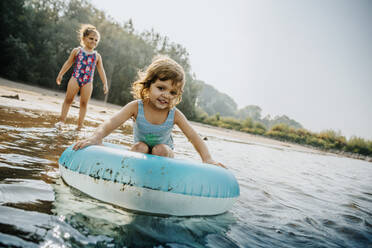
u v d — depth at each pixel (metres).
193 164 1.69
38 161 2.00
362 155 24.05
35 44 21.64
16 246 0.95
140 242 1.15
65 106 4.15
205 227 1.45
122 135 4.42
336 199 2.72
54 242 1.02
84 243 1.06
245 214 1.80
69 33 22.69
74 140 2.98
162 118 2.22
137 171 1.53
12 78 19.70
